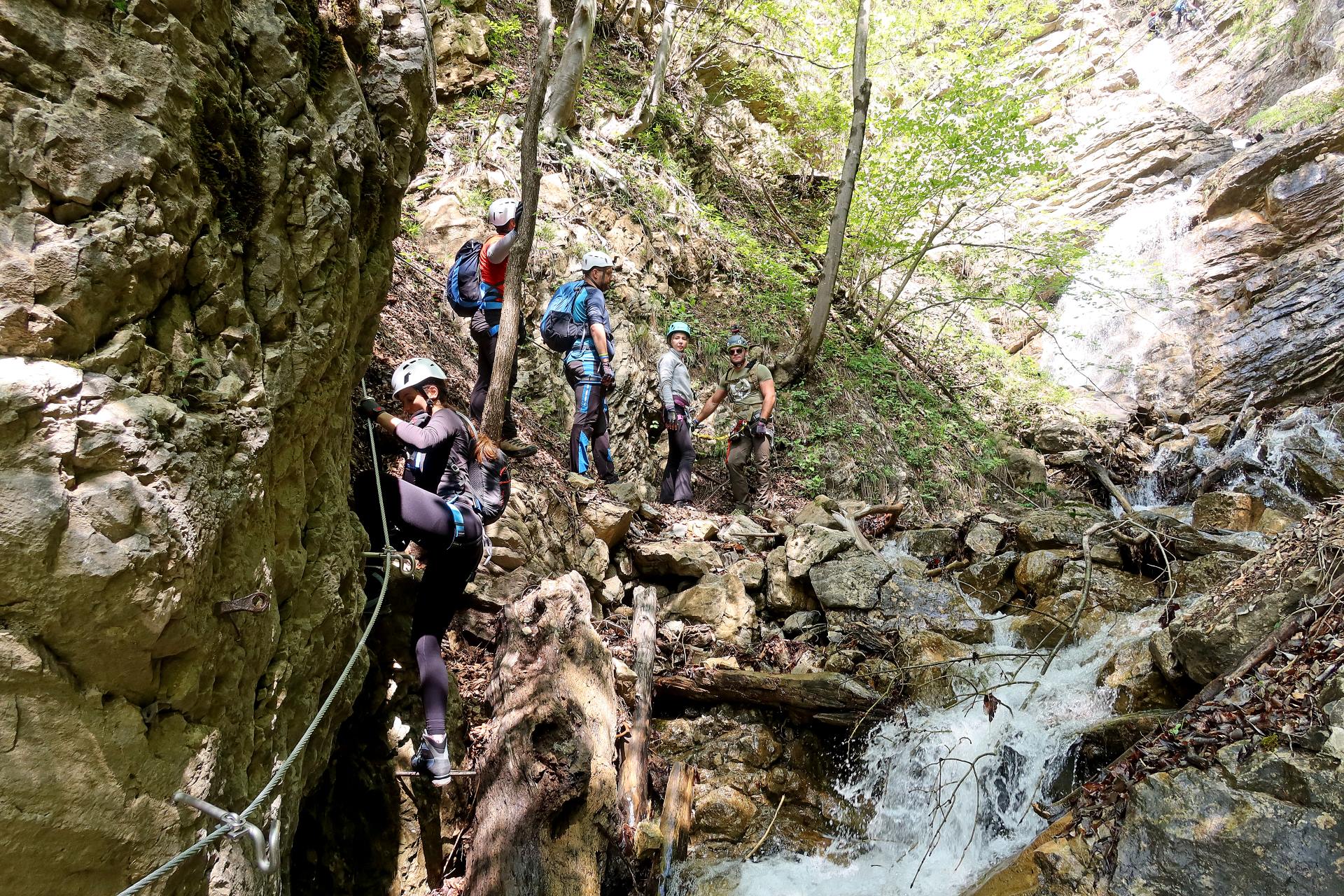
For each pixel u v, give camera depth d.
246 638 1.98
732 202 11.23
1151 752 3.43
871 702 4.52
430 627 3.35
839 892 3.93
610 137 9.53
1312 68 17.50
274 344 2.16
